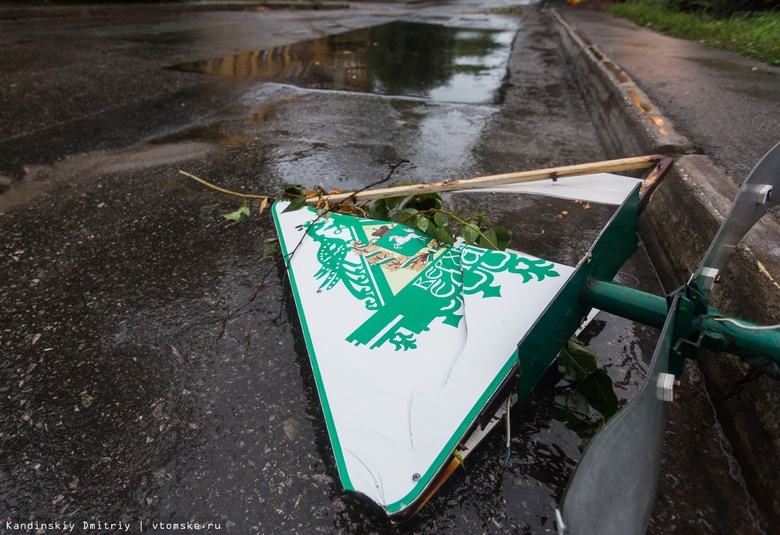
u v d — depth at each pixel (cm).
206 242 229
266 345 170
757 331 105
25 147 330
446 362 136
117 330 177
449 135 381
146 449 136
